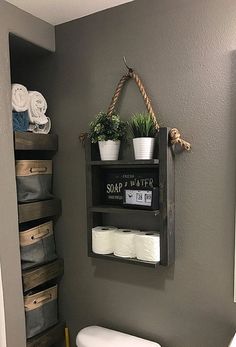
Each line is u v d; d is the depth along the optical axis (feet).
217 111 4.17
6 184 4.51
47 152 5.72
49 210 5.36
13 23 4.62
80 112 5.28
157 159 4.36
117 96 4.78
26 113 4.98
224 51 4.09
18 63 5.91
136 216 4.91
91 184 4.87
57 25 5.36
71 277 5.62
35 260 5.11
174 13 4.39
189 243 4.46
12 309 4.62
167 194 4.29
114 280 5.17
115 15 4.84
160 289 4.75
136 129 4.50
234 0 4.00
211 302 4.35
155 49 4.56
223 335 4.28
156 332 4.83
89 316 5.46
